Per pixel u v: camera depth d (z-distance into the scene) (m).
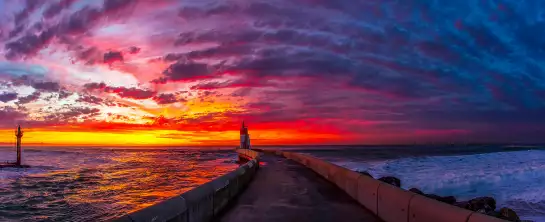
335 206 9.66
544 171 21.48
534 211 13.51
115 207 19.22
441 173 24.73
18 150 59.78
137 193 24.11
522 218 12.53
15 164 58.75
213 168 45.44
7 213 19.06
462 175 22.62
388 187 7.76
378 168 30.77
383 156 70.50
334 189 13.30
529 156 33.41
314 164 21.73
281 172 21.02
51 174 45.16
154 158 84.88
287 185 14.59
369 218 8.05
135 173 41.50
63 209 19.73
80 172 46.94
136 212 4.50
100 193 25.30
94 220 16.16
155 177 35.16
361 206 9.64
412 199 6.16
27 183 34.62
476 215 4.32
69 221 16.28
